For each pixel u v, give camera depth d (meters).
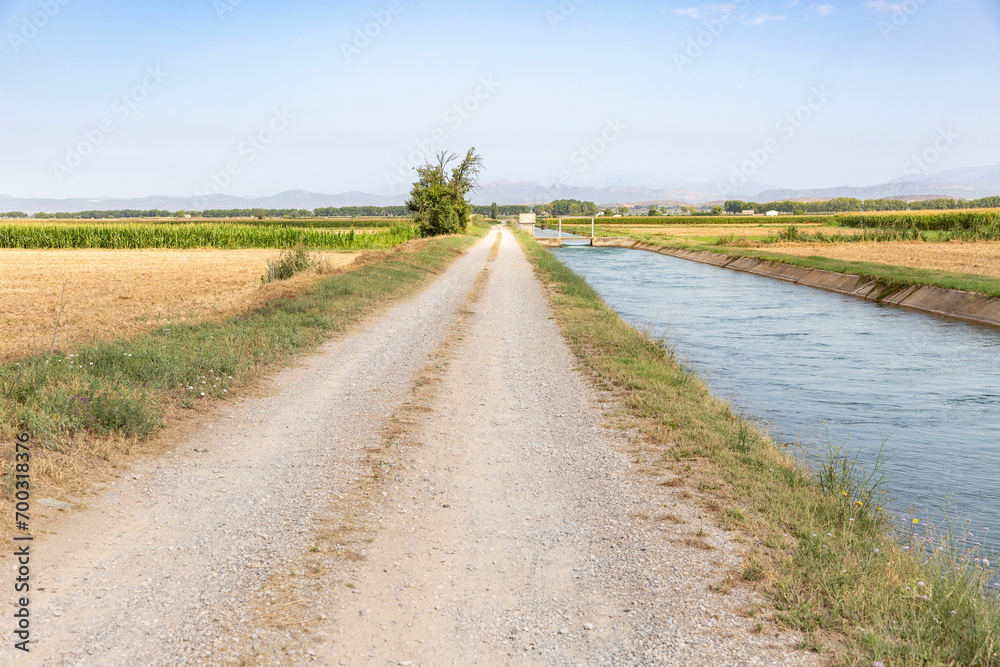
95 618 4.07
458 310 20.56
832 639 3.99
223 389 9.84
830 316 24.00
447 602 4.47
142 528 5.47
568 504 6.28
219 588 4.52
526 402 10.19
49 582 4.48
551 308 21.27
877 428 10.77
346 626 4.12
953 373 14.84
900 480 8.44
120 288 25.45
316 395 10.25
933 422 11.10
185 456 7.34
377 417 9.08
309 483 6.63
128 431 7.52
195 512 5.85
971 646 3.86
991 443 9.98
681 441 8.01
